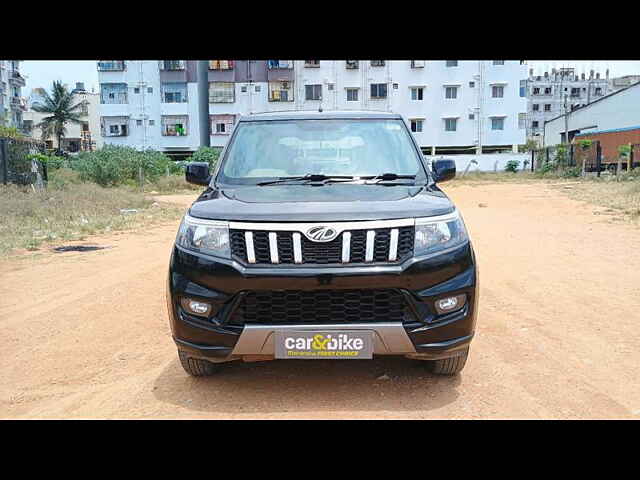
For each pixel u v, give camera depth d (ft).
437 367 12.37
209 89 193.06
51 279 22.93
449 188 95.40
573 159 122.83
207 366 12.44
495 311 17.78
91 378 12.96
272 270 10.63
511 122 193.77
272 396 11.75
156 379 12.82
